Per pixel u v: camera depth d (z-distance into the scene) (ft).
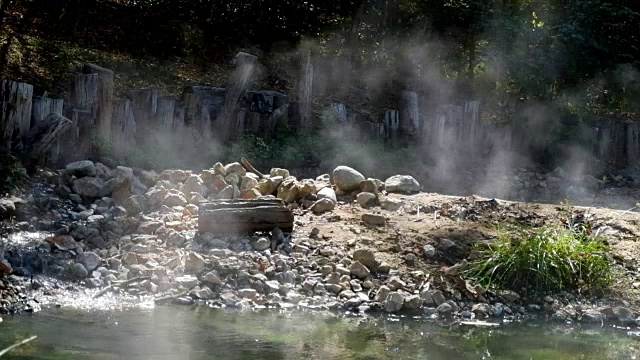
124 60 66.33
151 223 41.86
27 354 27.78
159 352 28.89
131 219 42.29
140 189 46.16
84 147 49.57
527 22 75.56
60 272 37.04
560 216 48.49
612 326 38.40
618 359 32.17
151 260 38.63
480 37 77.46
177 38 72.59
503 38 75.10
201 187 46.42
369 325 35.17
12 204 41.34
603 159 71.46
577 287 41.37
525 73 73.56
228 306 36.32
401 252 42.29
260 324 33.76
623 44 78.28
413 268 41.14
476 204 48.57
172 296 36.37
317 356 29.76
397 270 40.78
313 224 44.55
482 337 34.65
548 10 77.87
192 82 67.15
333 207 46.75
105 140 50.37
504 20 75.05
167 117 54.24
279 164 57.11
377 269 40.63
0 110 46.09
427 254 42.11
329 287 38.73
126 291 36.52
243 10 76.89
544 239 42.68
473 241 43.68
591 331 37.17
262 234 42.04
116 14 73.31
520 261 41.19
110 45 69.82
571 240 43.34
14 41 61.77
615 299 40.70
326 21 79.36
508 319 38.32
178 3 76.95
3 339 29.27
